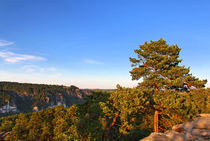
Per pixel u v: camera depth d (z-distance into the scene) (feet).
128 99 51.72
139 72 71.00
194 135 18.95
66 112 68.08
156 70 71.31
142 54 73.56
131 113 51.75
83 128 54.49
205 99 79.41
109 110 52.49
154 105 55.26
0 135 96.07
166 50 72.54
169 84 60.80
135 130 59.72
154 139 18.34
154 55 69.46
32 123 77.20
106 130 52.54
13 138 79.92
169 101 51.16
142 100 51.37
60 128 60.18
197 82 62.75
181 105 48.73
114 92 56.18
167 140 17.76
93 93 62.75
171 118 54.75
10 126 106.22
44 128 70.23
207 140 16.65
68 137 53.78
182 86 68.85
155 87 67.87
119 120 59.36
